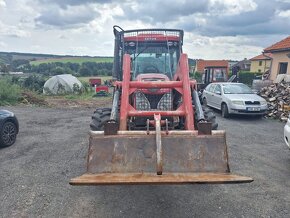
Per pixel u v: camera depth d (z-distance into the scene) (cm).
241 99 1170
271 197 443
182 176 345
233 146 741
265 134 891
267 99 1344
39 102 1727
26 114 1309
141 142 382
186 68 523
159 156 356
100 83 3728
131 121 509
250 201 429
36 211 397
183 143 382
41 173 537
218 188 475
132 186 481
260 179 516
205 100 1418
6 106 1570
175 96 544
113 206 414
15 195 444
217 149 380
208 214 391
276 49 2042
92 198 438
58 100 1997
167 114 470
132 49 719
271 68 2192
